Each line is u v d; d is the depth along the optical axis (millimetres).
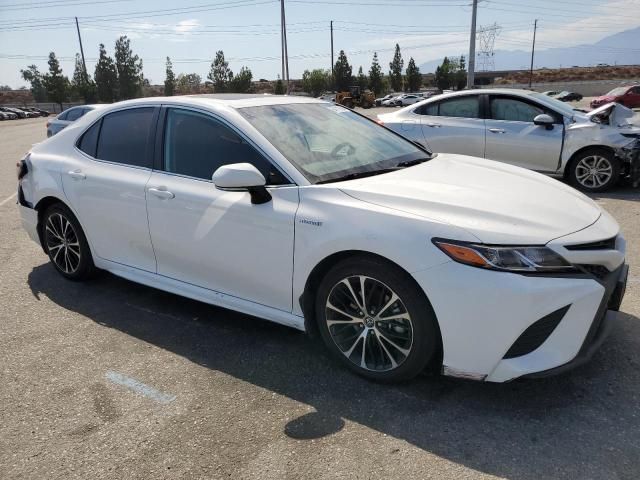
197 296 3611
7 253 5582
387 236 2664
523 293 2432
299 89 89750
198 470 2363
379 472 2303
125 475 2352
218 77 68812
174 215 3539
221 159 3408
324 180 3121
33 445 2574
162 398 2914
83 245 4363
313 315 3150
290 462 2385
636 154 7246
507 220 2635
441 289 2547
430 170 3408
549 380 2936
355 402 2805
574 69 91062
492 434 2518
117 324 3832
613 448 2396
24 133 28234
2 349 3514
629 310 3721
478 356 2561
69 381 3113
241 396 2904
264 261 3166
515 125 7855
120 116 4098
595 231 2725
